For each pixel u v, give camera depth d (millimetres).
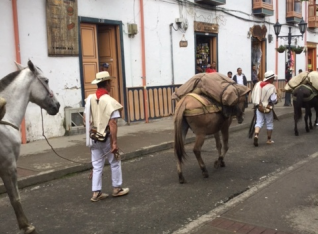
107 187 6215
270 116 9359
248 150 8836
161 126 11898
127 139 9758
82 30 10812
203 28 15117
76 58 10414
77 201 5551
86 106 5445
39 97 4684
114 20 11477
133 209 5145
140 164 7723
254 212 4852
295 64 22797
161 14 13188
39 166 7078
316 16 24078
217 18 15953
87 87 11070
